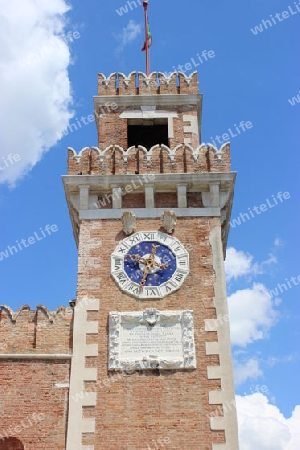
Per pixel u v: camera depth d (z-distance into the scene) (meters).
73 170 30.95
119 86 35.22
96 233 29.31
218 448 23.98
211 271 28.17
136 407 24.88
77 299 27.44
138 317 26.78
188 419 24.59
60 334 26.84
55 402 25.08
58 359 26.02
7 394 25.16
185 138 33.62
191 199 30.45
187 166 31.03
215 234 29.25
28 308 27.39
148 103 34.69
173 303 27.34
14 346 26.48
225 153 31.39
